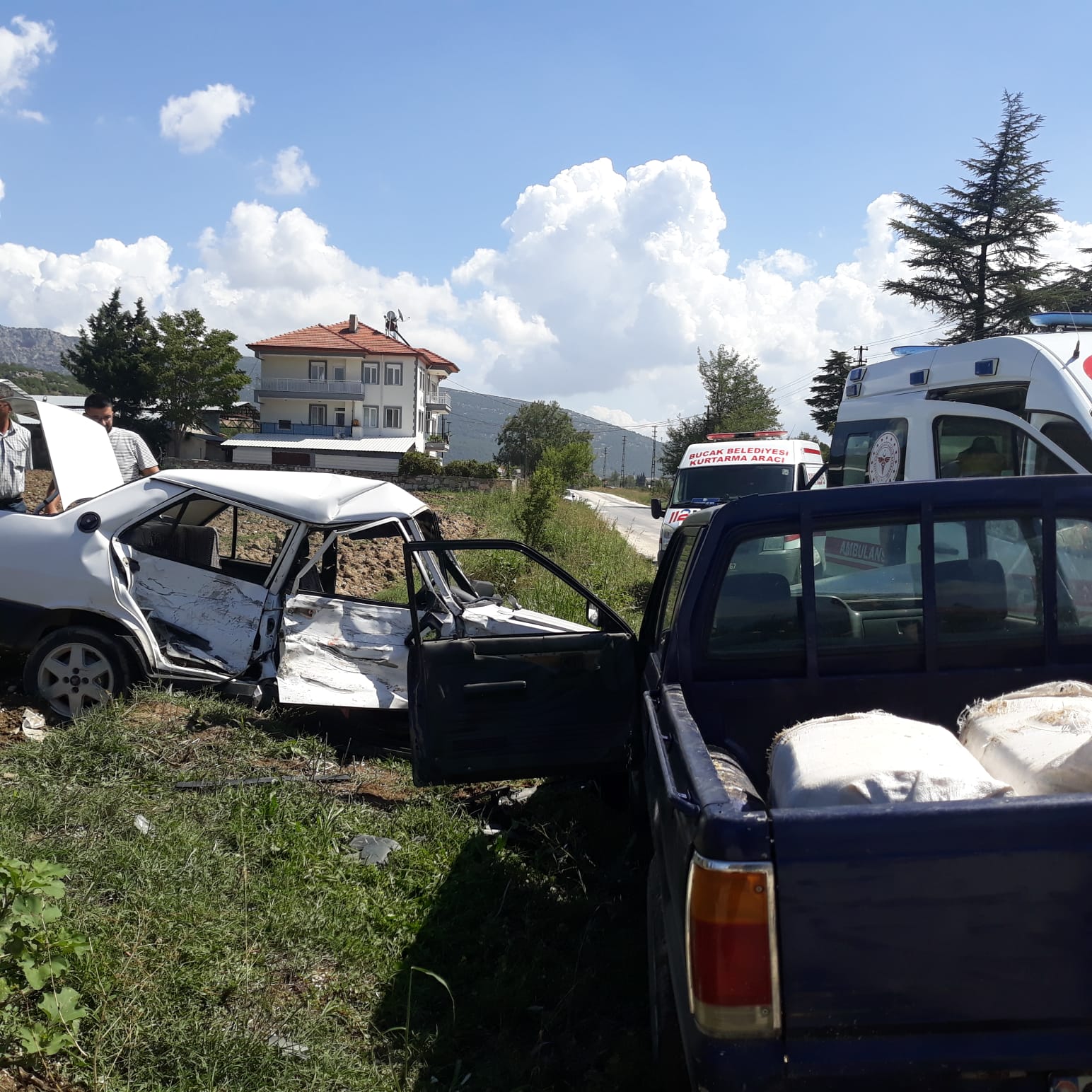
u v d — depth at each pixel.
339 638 6.42
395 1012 3.63
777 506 3.55
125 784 5.15
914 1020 2.18
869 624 3.55
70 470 7.21
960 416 8.54
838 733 2.87
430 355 84.44
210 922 3.88
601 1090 3.21
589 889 4.70
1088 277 38.91
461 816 5.35
